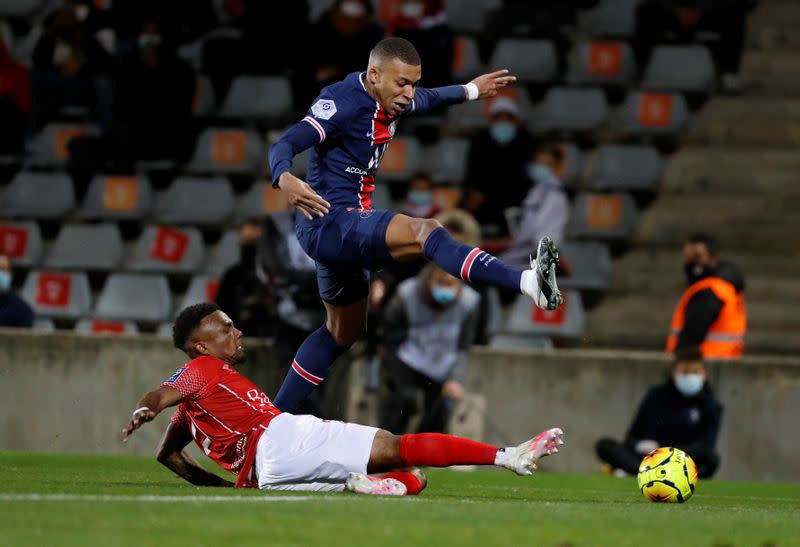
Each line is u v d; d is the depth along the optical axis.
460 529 15.16
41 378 41.12
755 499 28.91
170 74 56.09
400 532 14.73
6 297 44.69
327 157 22.94
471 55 60.28
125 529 14.48
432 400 39.25
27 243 54.91
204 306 22.14
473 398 41.50
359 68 54.81
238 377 21.67
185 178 56.88
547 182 48.75
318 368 24.84
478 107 59.53
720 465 40.91
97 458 35.88
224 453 21.48
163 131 56.56
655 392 38.78
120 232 56.25
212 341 21.94
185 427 21.92
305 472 20.86
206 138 58.22
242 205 56.88
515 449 20.38
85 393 41.09
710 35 61.09
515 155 49.59
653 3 60.22
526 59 60.69
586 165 57.91
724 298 41.22
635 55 61.34
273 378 40.47
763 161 58.75
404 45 22.73
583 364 41.53
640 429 38.91
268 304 40.16
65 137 59.41
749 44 63.22
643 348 52.44
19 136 57.56
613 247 55.31
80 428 41.00
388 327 38.88
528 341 49.25
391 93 22.62
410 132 58.97
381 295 40.31
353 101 22.66
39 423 41.09
